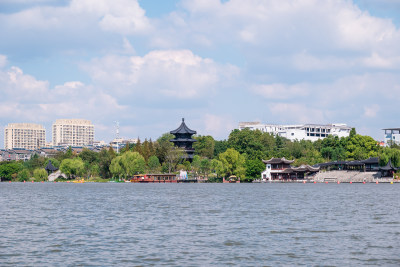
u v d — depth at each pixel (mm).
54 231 56969
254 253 43438
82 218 71438
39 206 95625
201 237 52094
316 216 72875
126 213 79250
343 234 53812
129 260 40875
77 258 41656
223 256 42281
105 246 46906
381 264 39188
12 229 59031
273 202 102562
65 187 197000
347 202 100812
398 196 119938
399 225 61562
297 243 48188
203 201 107438
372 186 182750
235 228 59188
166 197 123562
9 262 40250
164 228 59406
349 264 39156
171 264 39469
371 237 51625
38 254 43312
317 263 39500
